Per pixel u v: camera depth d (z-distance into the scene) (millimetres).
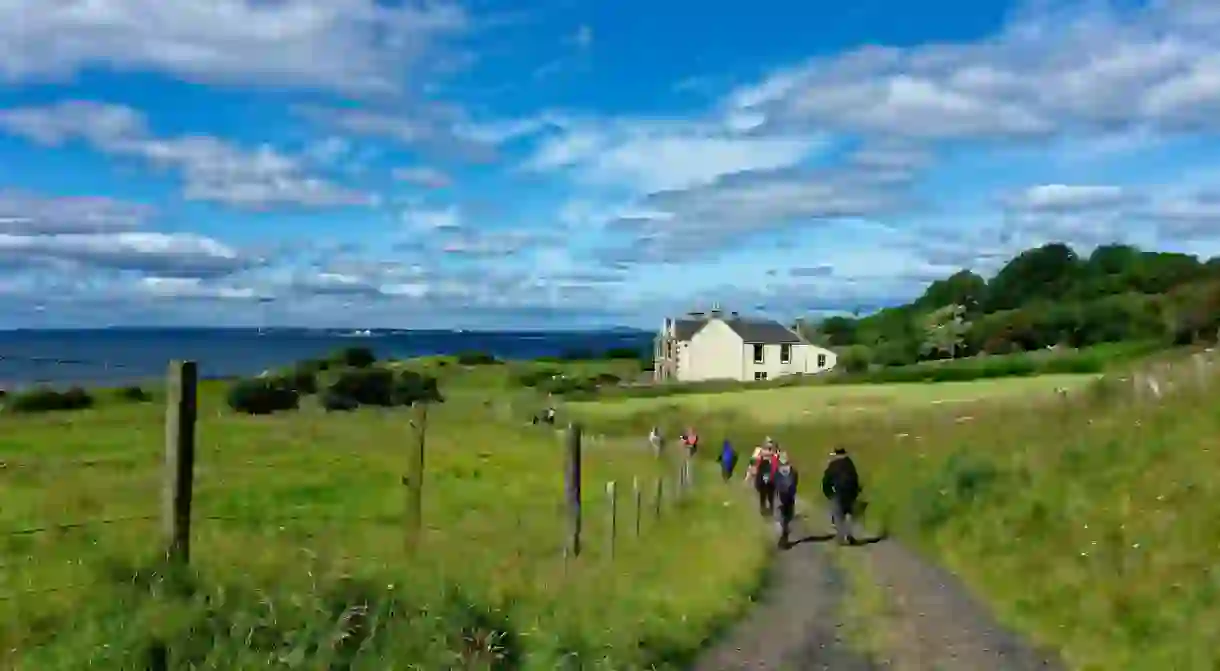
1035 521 17297
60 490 16766
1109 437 20141
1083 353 72125
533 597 11016
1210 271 127062
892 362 109188
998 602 14555
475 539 15797
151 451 22766
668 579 14633
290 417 38125
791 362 108188
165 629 7258
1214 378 21797
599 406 71000
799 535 23328
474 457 30172
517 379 112125
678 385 86125
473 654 8266
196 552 10203
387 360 126938
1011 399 37438
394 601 8531
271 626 7637
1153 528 14000
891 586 16156
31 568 9516
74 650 7129
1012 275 145750
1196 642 10477
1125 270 135750
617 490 25734
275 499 19125
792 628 12898
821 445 38844
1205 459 15992
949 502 21219
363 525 16047
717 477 38406
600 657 9438
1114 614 12070
